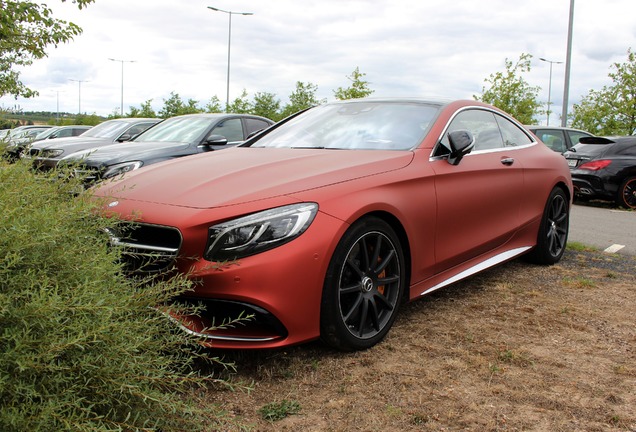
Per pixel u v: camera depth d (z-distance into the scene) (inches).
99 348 73.9
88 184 111.7
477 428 93.9
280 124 184.2
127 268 115.0
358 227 120.1
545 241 202.7
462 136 150.0
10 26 392.5
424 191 140.9
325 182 121.6
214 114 350.0
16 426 64.1
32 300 65.7
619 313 154.8
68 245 76.5
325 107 184.9
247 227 107.9
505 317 149.6
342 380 110.8
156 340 89.0
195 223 107.8
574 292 174.9
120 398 76.2
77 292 70.3
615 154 452.4
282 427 93.5
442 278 151.5
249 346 108.3
